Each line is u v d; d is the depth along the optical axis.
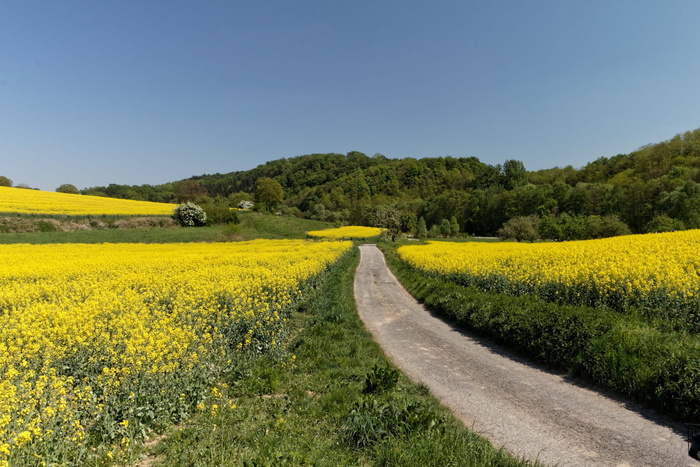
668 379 5.99
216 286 12.25
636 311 9.20
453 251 28.39
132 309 9.91
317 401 6.66
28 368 6.12
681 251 16.17
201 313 9.63
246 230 65.50
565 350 8.23
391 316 14.25
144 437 5.10
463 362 8.98
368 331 11.93
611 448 5.02
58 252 30.59
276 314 10.31
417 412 5.66
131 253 30.22
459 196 110.31
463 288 15.26
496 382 7.63
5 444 3.69
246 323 9.17
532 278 13.88
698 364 5.82
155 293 12.34
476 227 98.31
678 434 5.34
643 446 5.04
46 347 6.58
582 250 19.25
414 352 9.83
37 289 13.35
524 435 5.46
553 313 9.12
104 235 48.47
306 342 9.77
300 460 4.48
